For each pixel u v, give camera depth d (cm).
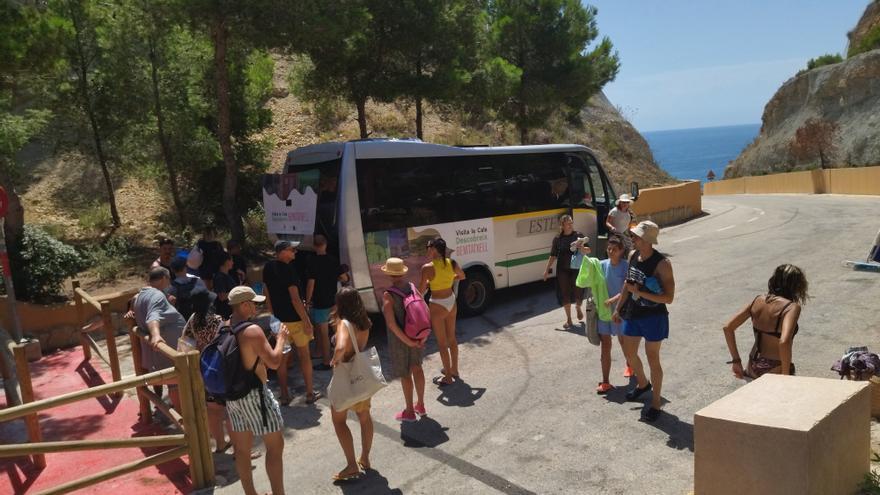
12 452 475
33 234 1143
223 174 1738
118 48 1498
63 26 1225
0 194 923
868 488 412
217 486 575
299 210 1002
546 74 2216
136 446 536
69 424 738
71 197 1889
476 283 1135
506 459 589
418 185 1048
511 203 1189
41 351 1032
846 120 4728
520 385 776
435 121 3167
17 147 1284
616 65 2420
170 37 1552
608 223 1184
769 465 375
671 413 663
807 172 3856
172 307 681
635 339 657
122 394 830
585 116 4441
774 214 2447
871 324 902
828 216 2230
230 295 526
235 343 507
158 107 1559
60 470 628
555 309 1145
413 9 1577
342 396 550
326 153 1003
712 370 779
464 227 1110
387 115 2973
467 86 1897
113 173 1900
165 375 548
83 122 1605
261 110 1794
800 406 398
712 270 1356
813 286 1145
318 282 862
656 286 622
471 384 792
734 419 387
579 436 625
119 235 1597
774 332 526
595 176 1408
